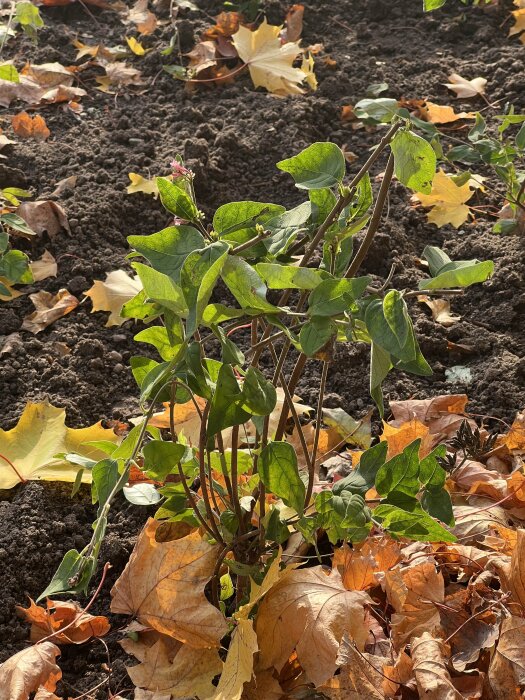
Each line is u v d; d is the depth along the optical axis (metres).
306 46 3.92
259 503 1.60
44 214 2.83
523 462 2.09
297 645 1.51
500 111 3.46
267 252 1.37
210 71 3.62
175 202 1.37
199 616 1.58
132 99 3.54
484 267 1.29
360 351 2.49
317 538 1.90
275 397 1.31
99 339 2.54
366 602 1.54
